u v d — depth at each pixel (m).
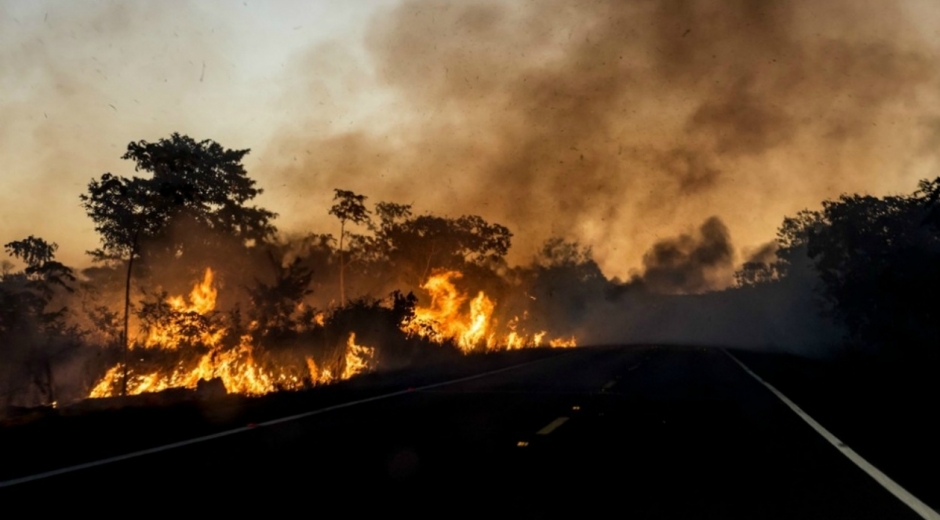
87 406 15.82
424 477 9.52
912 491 9.23
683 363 35.09
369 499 8.37
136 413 14.56
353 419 14.57
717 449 12.01
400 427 13.58
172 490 8.66
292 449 11.29
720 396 19.92
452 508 8.07
